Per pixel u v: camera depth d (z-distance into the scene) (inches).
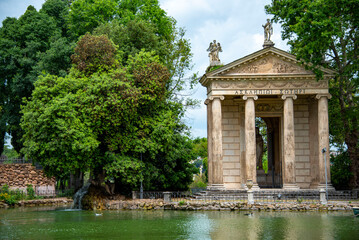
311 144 2281.0
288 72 2158.0
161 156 2257.6
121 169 1958.7
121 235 1189.7
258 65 2169.0
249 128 2140.7
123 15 2701.8
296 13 2014.0
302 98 2333.9
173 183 2341.3
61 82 1984.5
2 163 2711.6
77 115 1927.9
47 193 2603.3
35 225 1422.2
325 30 1820.9
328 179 2095.2
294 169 2110.0
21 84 2608.3
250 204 1795.0
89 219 1571.1
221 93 2161.7
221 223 1397.6
